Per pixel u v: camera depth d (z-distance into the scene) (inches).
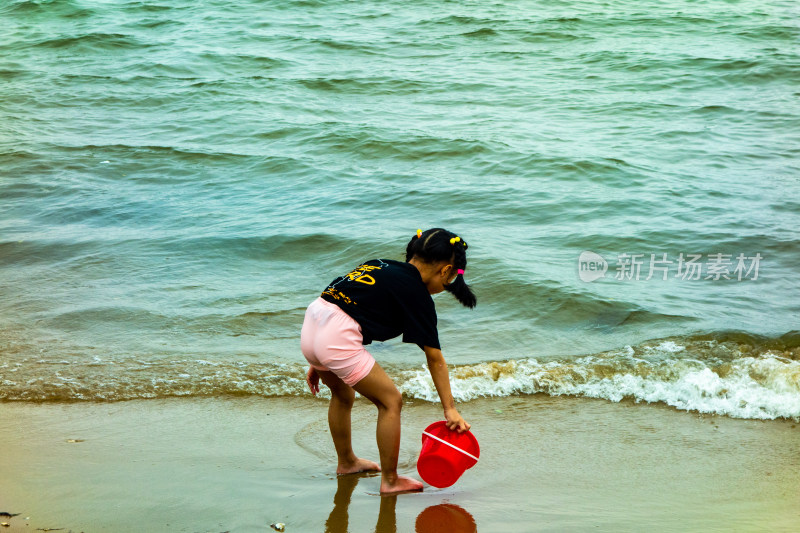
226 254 399.5
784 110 712.4
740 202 471.5
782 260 382.9
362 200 485.4
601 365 278.7
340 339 188.7
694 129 650.8
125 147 610.5
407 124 663.1
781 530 174.1
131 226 447.5
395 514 181.9
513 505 187.5
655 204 469.1
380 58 929.5
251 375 271.9
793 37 1023.0
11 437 223.1
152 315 326.0
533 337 304.3
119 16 1157.1
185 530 171.9
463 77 840.3
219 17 1143.6
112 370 274.2
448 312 330.3
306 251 402.6
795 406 246.8
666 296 339.9
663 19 1127.0
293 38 1018.7
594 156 562.9
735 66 870.4
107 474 199.8
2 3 1208.2
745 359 276.7
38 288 357.7
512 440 228.8
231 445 220.7
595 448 222.5
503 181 519.2
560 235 419.2
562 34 1044.5
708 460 213.6
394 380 269.7
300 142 619.8
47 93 791.7
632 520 179.0
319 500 188.7
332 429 202.8
